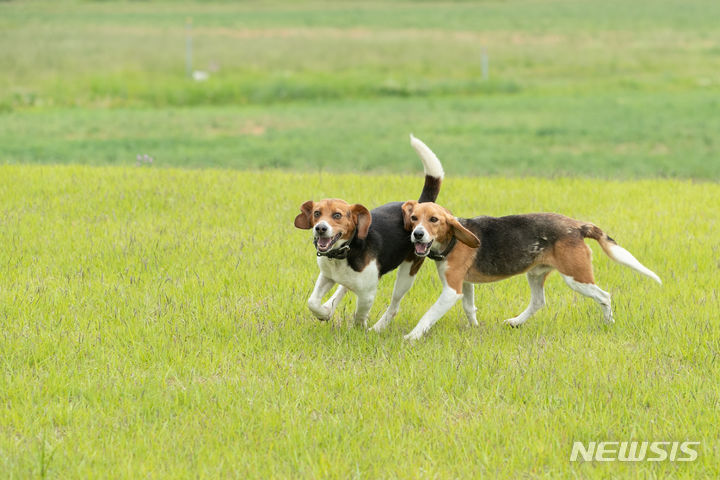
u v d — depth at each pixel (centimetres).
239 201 1742
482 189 1947
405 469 715
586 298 1237
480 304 1234
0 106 4338
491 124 3975
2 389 843
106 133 3600
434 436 777
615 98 4947
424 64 6312
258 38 7475
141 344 978
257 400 842
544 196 1886
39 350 949
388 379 911
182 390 862
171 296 1157
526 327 1122
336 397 867
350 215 993
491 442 767
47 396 843
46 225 1482
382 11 10356
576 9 10506
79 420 794
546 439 771
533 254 1088
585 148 3278
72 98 4669
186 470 700
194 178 1948
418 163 2880
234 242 1436
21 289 1148
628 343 1055
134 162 2755
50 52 6041
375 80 5450
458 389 885
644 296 1227
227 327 1056
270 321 1095
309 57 6456
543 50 7081
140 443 746
